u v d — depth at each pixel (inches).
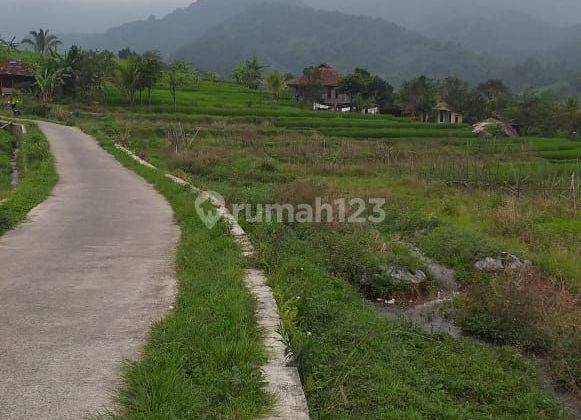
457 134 2030.0
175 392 151.3
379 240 467.2
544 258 457.1
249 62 3366.1
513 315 323.3
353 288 367.9
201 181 751.1
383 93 2982.3
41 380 163.6
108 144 1080.2
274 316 215.9
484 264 445.7
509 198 696.4
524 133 2605.8
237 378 157.2
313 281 316.5
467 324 330.3
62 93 2071.9
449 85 3213.6
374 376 215.9
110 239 354.9
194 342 184.5
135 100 2126.0
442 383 244.5
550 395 257.1
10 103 1835.6
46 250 322.3
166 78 2479.1
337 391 185.5
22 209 448.8
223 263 281.0
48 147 983.6
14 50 2824.8
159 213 454.3
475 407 230.7
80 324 207.6
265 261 294.4
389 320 324.5
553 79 6771.7
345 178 935.0
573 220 625.0
